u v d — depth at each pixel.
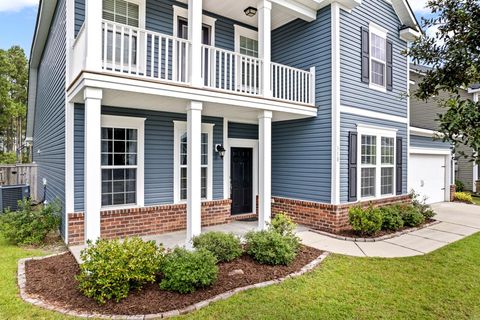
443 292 4.15
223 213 8.24
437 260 5.41
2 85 23.59
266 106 6.91
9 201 9.99
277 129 9.06
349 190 7.75
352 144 7.87
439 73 2.74
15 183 12.98
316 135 7.97
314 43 8.04
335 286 4.29
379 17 8.90
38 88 13.33
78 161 6.07
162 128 7.26
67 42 6.04
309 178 8.12
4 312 3.46
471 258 5.55
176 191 7.42
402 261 5.34
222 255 5.04
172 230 7.25
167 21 7.26
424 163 11.93
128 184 6.84
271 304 3.73
